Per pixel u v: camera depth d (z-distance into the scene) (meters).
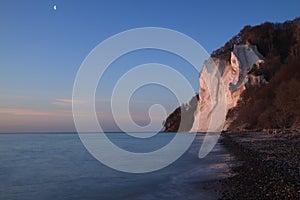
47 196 11.09
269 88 55.19
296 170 10.98
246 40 75.56
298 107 41.50
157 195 10.43
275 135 32.06
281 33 75.00
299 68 50.78
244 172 13.00
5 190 12.28
